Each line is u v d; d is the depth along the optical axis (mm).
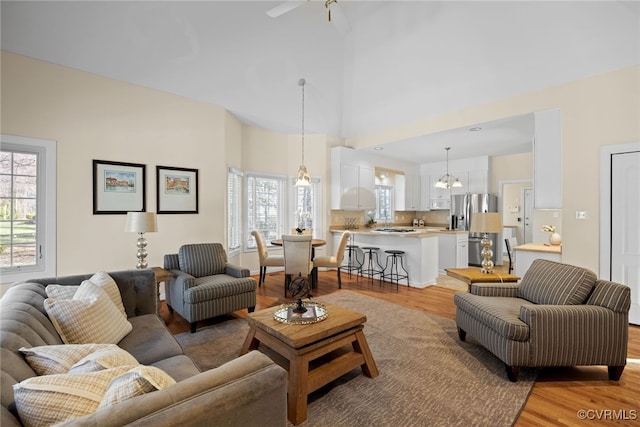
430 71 4336
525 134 5109
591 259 3508
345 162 6250
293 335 1953
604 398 2029
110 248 3734
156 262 4086
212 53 3842
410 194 7895
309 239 4332
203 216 4539
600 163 3445
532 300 2648
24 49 3119
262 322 2211
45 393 888
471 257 7086
